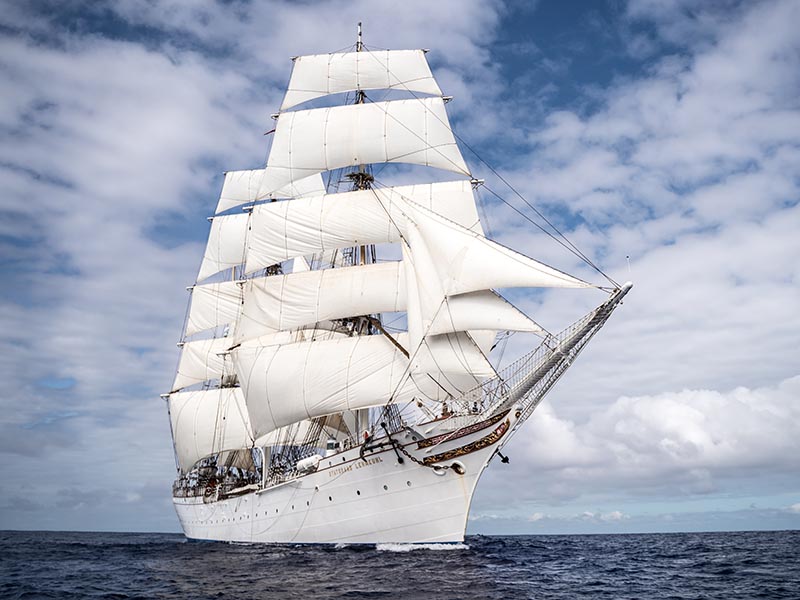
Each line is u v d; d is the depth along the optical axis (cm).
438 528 3941
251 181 8006
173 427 7575
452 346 4172
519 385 3788
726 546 5966
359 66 5588
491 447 3838
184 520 7344
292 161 5488
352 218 5281
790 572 3531
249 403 5378
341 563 3731
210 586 3203
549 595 2752
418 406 4453
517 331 3834
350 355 4953
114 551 6038
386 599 2672
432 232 4200
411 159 5278
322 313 5231
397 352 4856
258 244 5534
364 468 4144
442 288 4047
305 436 5934
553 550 5188
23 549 6550
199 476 7506
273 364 5166
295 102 5691
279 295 5400
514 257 3878
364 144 5328
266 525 4994
